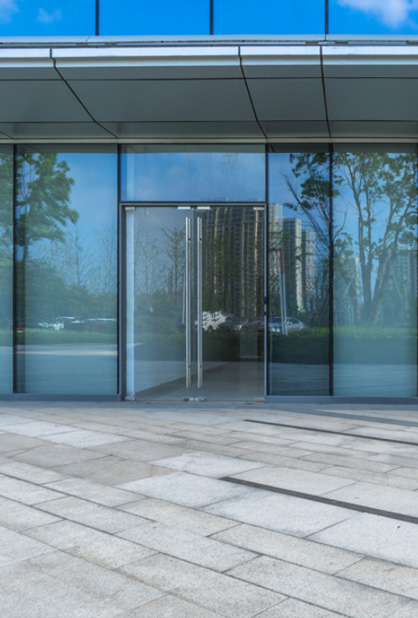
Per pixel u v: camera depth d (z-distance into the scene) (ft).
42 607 11.55
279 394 36.94
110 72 29.81
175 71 29.58
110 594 12.03
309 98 31.30
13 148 38.37
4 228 38.70
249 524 15.76
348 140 36.86
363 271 37.17
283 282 37.06
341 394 37.06
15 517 16.40
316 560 13.53
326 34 32.07
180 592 12.09
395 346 36.99
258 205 37.88
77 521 16.06
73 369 38.29
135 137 37.65
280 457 22.52
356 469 20.84
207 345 39.42
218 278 39.09
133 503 17.46
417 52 28.14
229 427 28.48
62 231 38.42
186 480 19.66
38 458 22.62
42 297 38.52
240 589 12.19
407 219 36.88
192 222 38.58
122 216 38.22
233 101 31.86
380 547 14.26
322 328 36.91
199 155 38.04
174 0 32.55
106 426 28.86
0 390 38.75
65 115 33.91
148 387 38.37
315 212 37.06
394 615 11.15
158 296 38.55
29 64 29.55
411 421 30.01
